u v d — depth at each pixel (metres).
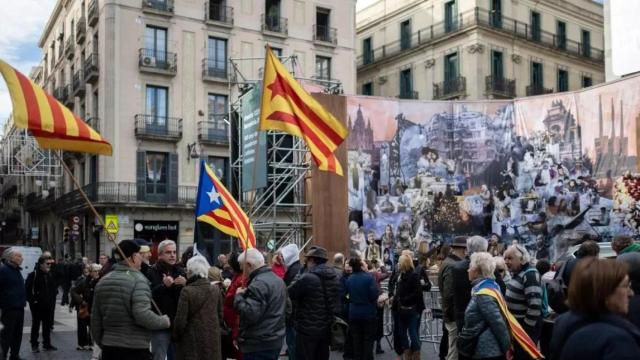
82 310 12.99
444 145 22.23
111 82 35.72
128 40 36.19
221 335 7.95
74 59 44.19
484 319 6.09
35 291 12.91
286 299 7.41
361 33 50.22
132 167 35.94
